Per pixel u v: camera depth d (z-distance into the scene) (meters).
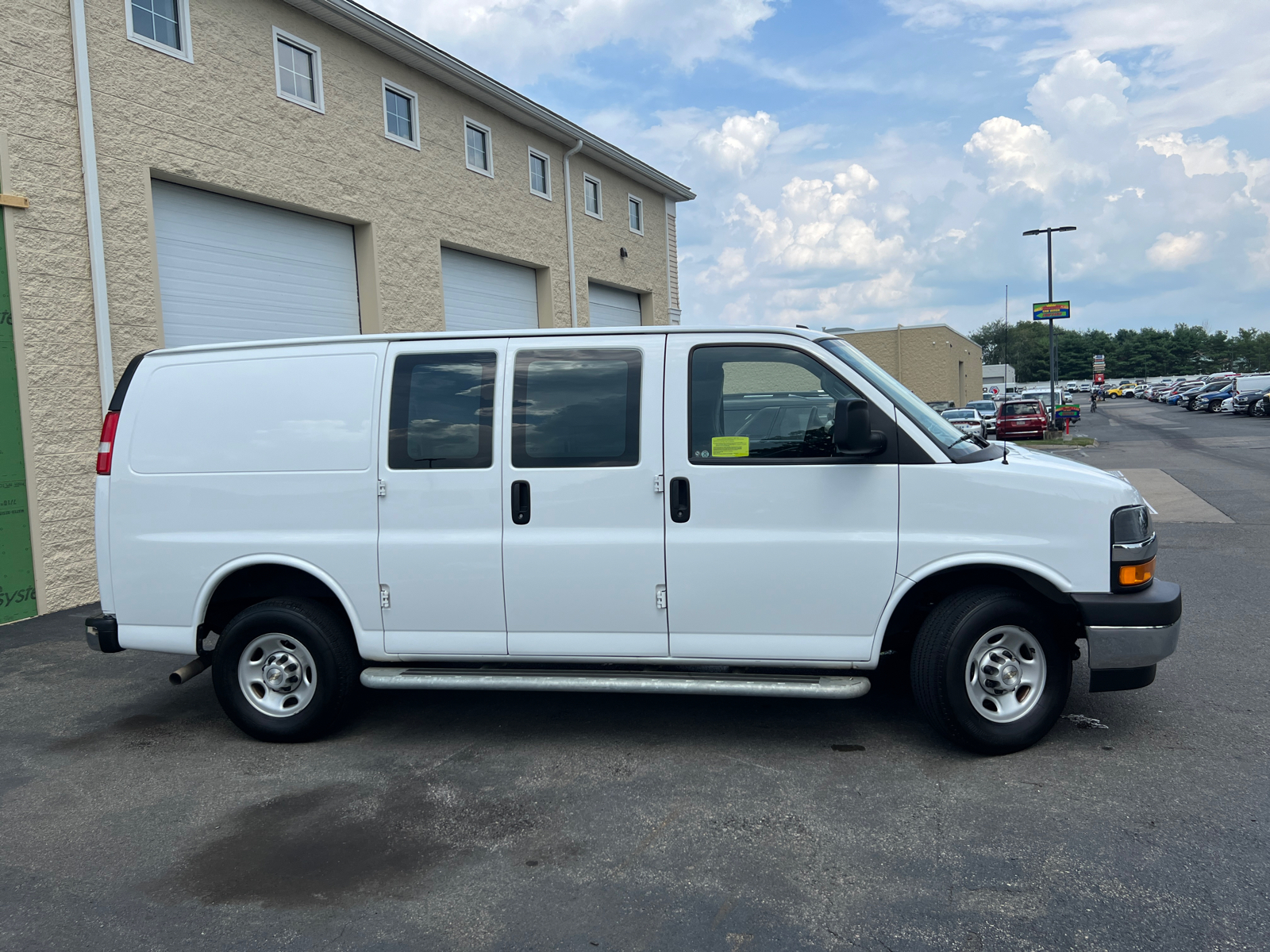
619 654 4.20
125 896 3.09
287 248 11.08
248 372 4.53
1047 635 3.95
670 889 3.01
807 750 4.20
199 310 9.83
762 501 4.06
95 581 8.34
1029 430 29.81
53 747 4.57
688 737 4.43
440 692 5.34
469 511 4.27
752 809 3.59
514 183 15.48
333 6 10.86
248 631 4.46
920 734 4.35
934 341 47.44
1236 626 6.14
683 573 4.10
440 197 13.55
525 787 3.90
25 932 2.88
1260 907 2.78
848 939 2.69
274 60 10.51
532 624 4.25
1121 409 60.00
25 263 7.74
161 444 4.55
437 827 3.54
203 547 4.48
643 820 3.54
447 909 2.94
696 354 4.20
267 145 10.41
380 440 4.35
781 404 4.12
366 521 4.36
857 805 3.59
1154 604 3.81
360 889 3.09
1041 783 3.73
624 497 4.14
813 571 4.03
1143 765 3.88
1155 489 14.11
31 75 7.82
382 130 12.31
